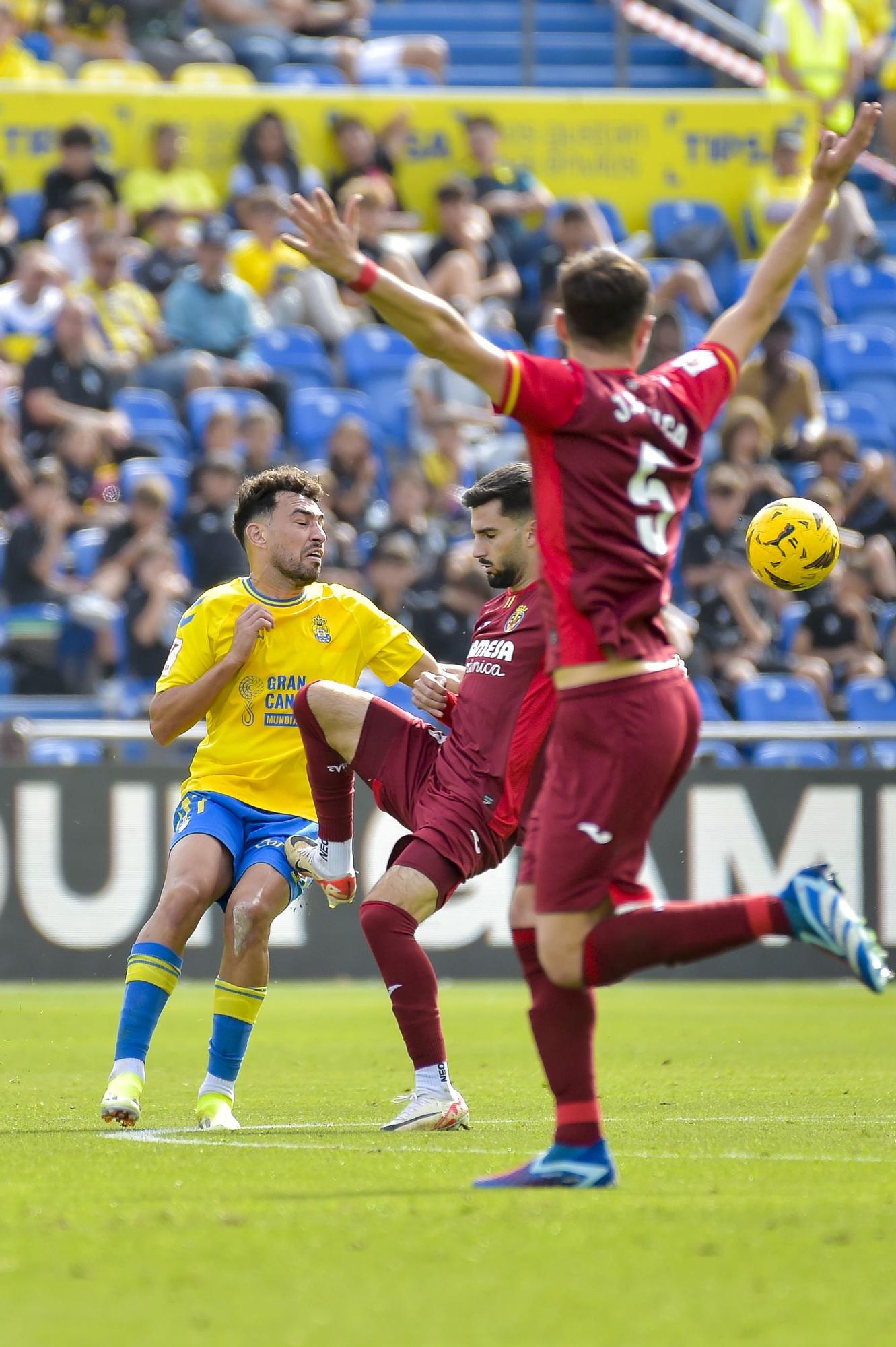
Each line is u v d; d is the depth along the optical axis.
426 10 73.94
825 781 39.16
